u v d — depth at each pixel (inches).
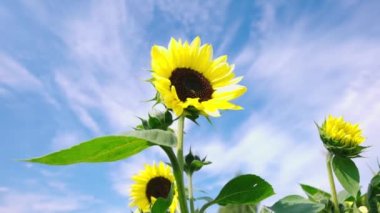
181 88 19.6
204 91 20.3
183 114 18.1
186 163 22.1
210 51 21.5
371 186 20.9
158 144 16.6
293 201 19.6
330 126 24.2
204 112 18.5
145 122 19.2
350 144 23.6
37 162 15.4
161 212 16.3
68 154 15.6
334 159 23.8
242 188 18.5
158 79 18.1
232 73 21.4
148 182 31.7
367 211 21.7
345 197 23.9
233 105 18.9
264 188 18.5
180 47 21.0
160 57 19.6
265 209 19.6
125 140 16.2
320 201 21.8
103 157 16.5
